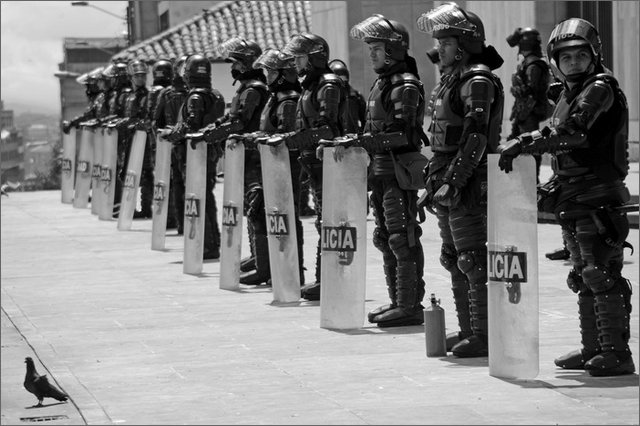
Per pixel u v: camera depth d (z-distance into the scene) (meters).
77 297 15.25
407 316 12.13
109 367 10.81
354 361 10.56
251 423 8.49
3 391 10.25
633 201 19.38
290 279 14.07
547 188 9.70
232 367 10.52
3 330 13.20
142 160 23.23
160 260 18.75
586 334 9.86
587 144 9.38
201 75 18.02
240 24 47.00
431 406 8.78
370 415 8.57
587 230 9.48
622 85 25.95
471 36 10.34
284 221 14.00
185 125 18.09
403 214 11.89
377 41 11.58
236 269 15.31
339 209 12.12
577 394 9.01
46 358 11.40
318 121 13.05
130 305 14.38
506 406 8.71
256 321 12.87
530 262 9.49
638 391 9.05
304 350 11.15
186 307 14.04
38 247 21.22
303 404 9.01
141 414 8.93
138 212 25.69
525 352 9.53
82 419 8.96
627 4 25.08
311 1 30.56
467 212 10.31
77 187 28.81
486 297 10.45
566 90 9.55
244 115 15.39
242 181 15.22
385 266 12.38
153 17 53.72
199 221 16.94
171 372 10.44
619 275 9.64
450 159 10.44
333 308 12.20
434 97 10.56
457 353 10.53
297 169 14.45
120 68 25.73
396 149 11.72
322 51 13.13
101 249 20.58
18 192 35.72
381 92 11.66
